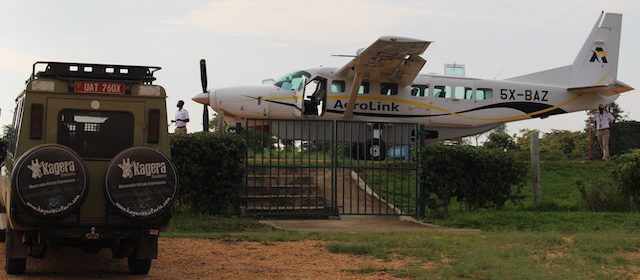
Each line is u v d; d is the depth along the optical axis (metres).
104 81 8.99
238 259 10.66
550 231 14.66
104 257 10.91
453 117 27.38
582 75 29.53
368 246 11.72
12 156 9.14
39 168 8.05
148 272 9.33
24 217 8.25
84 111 8.93
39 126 8.77
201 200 16.59
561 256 11.05
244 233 14.12
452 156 17.88
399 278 9.16
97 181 8.66
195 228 14.84
